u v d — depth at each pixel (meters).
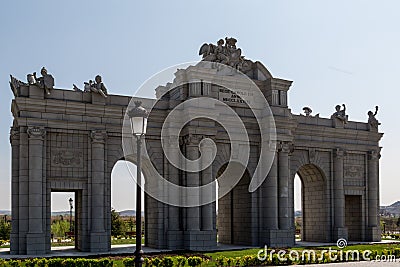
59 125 43.97
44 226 42.62
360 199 59.56
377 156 60.62
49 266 30.66
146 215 50.28
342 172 57.72
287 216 51.12
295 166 55.12
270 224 50.09
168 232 46.78
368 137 60.09
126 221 121.44
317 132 56.59
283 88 52.53
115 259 34.69
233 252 41.22
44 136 43.06
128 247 48.69
